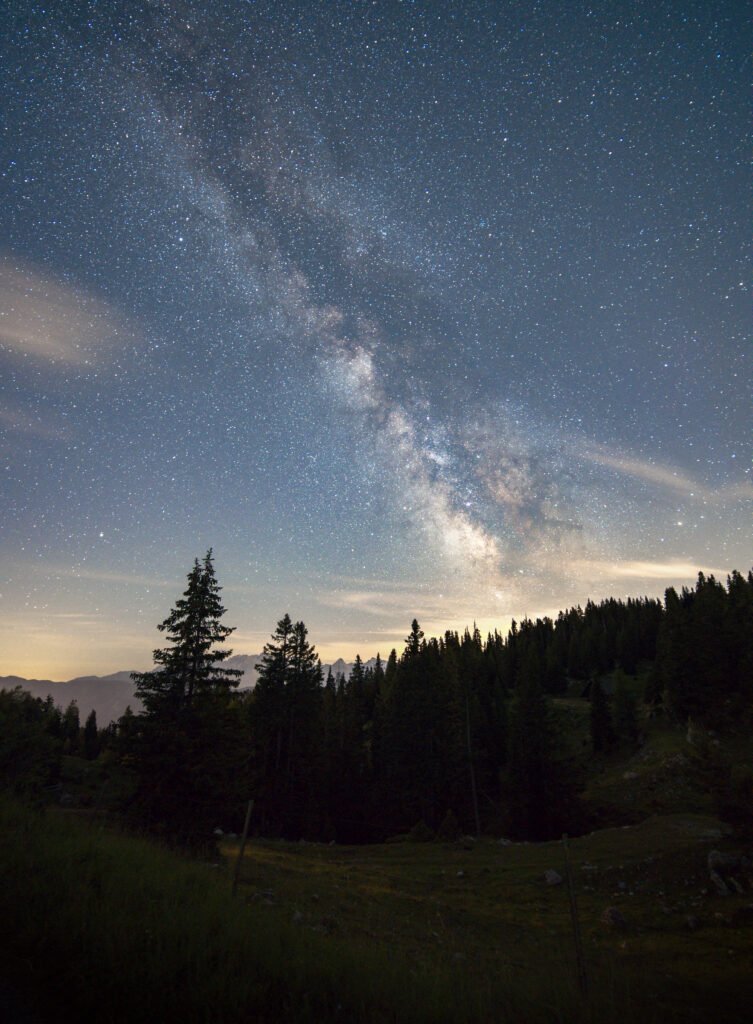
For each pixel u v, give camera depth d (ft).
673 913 63.93
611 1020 22.68
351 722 222.28
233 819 162.20
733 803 73.92
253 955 22.48
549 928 61.87
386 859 106.11
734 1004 31.55
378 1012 19.30
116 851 37.40
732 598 285.23
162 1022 17.34
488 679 281.13
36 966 19.61
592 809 160.97
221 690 86.43
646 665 338.34
